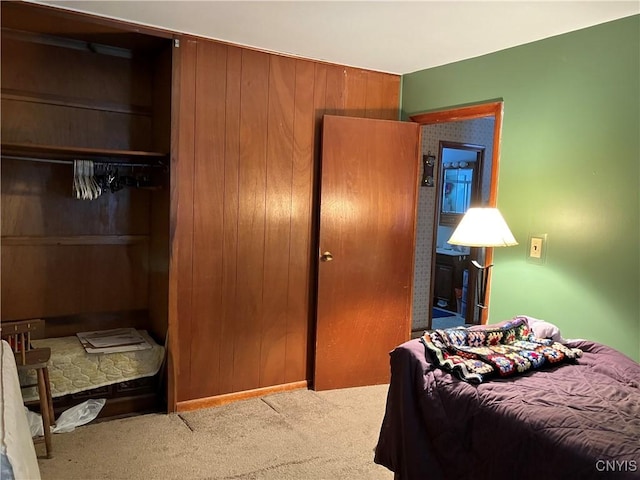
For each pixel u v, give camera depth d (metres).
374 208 3.65
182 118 3.03
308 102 3.48
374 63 3.53
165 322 3.11
